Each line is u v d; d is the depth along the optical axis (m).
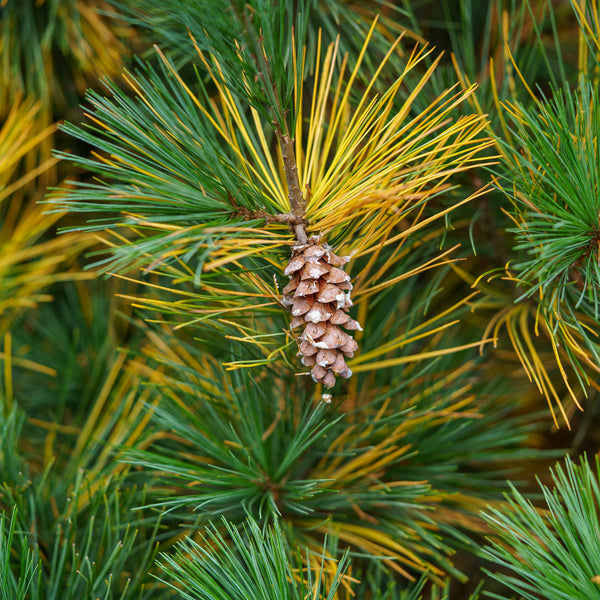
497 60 1.13
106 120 0.99
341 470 1.10
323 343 0.99
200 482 1.06
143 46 1.21
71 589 1.02
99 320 1.24
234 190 0.99
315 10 1.13
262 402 1.10
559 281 1.02
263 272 1.03
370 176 1.01
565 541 0.96
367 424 1.08
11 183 1.26
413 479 1.12
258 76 0.97
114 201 1.02
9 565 1.02
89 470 1.12
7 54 1.18
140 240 0.96
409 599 1.06
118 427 1.14
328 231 1.00
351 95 1.12
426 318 1.21
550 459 1.27
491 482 1.13
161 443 1.15
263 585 0.97
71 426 1.19
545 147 0.99
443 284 1.23
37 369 1.20
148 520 1.06
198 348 1.14
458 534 1.09
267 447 1.07
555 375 1.22
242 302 1.06
